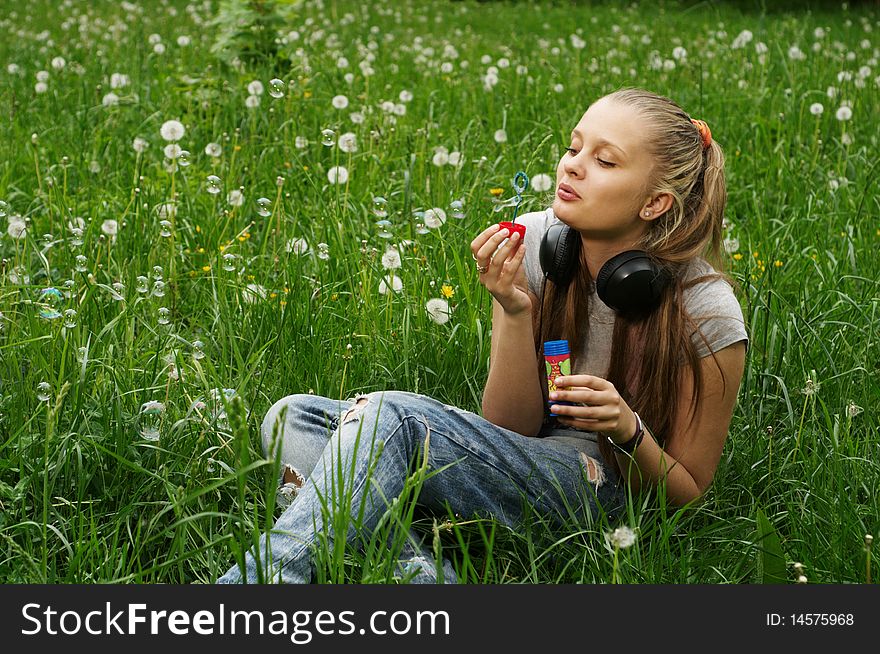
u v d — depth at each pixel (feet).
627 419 11.43
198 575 11.82
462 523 11.29
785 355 16.62
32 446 12.98
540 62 40.11
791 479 13.97
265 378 15.53
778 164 26.53
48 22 53.57
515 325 12.22
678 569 11.75
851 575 11.92
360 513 10.78
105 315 17.03
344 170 20.70
